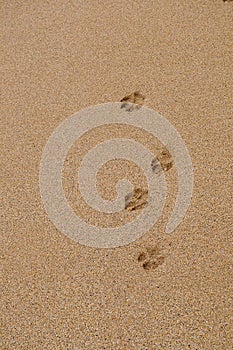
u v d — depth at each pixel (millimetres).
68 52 2598
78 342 2125
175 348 2090
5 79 2568
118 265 2211
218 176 2303
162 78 2492
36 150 2414
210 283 2154
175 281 2170
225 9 2617
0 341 2146
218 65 2494
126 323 2133
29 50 2625
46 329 2148
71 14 2695
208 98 2434
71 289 2191
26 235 2285
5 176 2383
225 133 2367
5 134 2455
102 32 2627
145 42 2578
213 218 2242
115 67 2539
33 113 2482
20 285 2213
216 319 2109
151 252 2217
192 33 2576
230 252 2189
